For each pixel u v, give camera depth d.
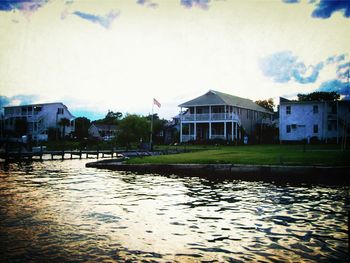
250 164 21.98
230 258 6.98
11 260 6.84
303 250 7.43
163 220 10.13
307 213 10.86
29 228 9.20
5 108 79.31
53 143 65.62
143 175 23.22
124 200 13.42
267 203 12.53
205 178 20.92
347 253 7.22
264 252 7.33
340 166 19.66
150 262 6.77
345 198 13.40
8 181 20.09
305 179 19.20
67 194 14.98
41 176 22.95
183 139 57.22
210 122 55.19
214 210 11.45
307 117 52.09
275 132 60.19
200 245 7.82
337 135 48.25
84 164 34.72
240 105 59.81
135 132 51.59
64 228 9.21
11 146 47.44
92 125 94.94
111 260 6.87
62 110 76.94
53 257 7.01
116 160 33.44
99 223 9.78
